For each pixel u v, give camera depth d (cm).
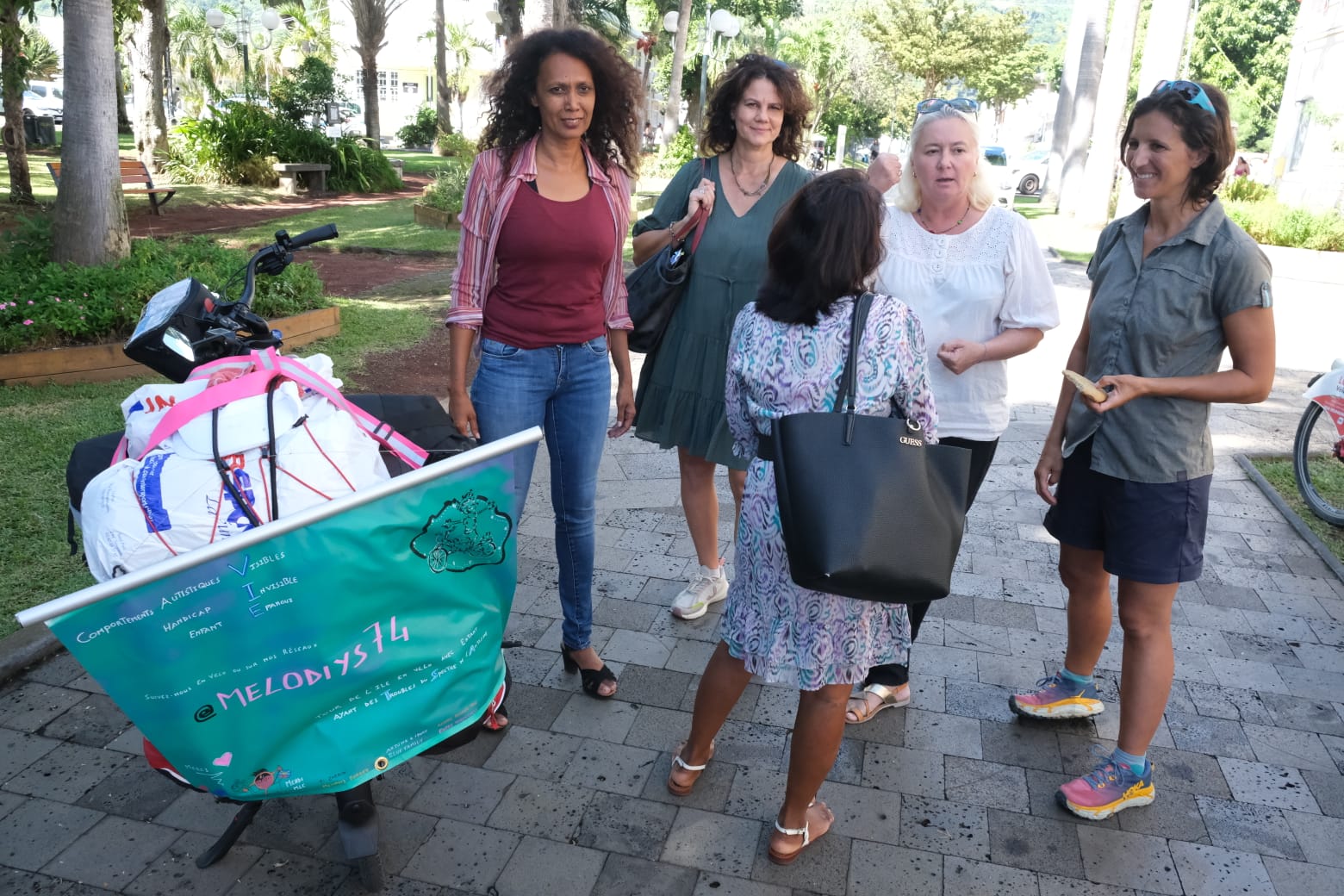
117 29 1948
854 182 245
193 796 294
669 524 500
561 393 322
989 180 302
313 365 254
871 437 232
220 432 217
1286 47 3841
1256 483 582
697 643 389
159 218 1535
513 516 223
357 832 242
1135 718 292
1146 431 279
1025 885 270
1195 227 272
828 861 277
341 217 1619
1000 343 299
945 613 419
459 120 4488
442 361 787
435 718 226
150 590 185
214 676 198
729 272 358
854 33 5188
